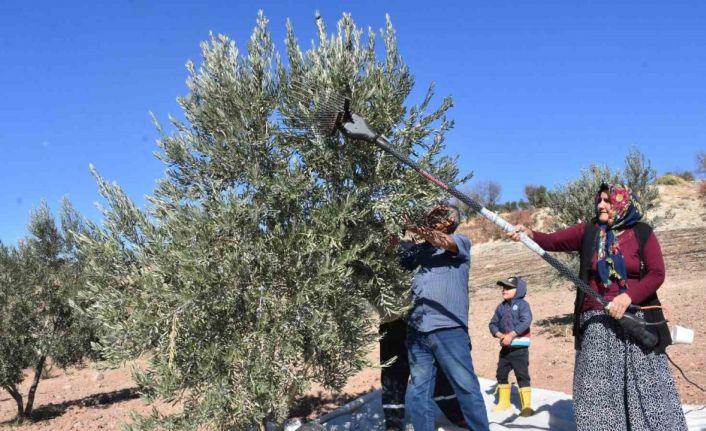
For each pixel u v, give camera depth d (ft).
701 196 117.80
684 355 29.14
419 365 15.57
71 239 38.04
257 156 12.96
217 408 12.35
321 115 12.14
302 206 13.19
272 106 13.01
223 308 12.40
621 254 12.95
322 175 13.33
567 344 35.60
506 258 103.50
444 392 17.87
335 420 19.95
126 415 31.63
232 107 12.88
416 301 15.29
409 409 15.64
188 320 12.30
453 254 15.33
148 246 13.17
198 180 13.37
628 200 13.14
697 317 37.29
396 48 13.67
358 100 12.78
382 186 13.38
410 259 15.72
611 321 12.93
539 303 53.47
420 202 13.37
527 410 19.26
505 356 20.11
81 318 34.88
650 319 12.78
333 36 13.19
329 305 12.82
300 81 13.03
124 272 13.29
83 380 46.21
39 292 35.83
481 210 12.78
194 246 12.17
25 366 34.96
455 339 15.11
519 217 129.29
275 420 14.39
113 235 13.33
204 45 13.15
